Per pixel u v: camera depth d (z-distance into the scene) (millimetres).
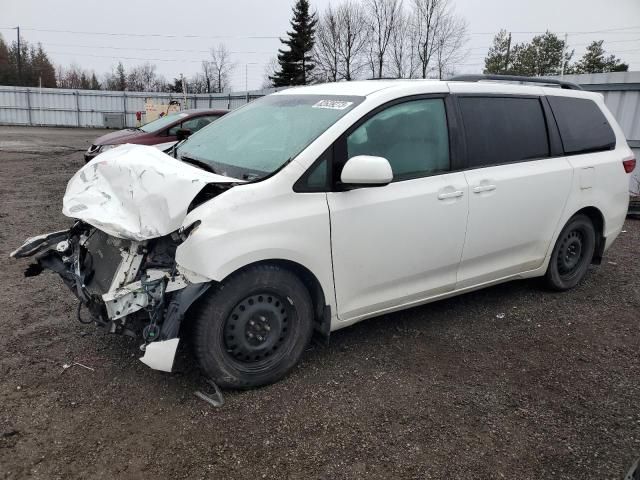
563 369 3637
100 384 3244
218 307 3027
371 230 3441
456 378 3465
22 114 37312
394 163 3576
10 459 2578
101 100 38469
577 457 2742
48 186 10500
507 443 2836
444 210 3752
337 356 3688
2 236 6520
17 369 3377
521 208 4254
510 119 4266
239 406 3078
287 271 3229
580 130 4812
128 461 2605
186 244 2893
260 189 3074
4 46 71125
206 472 2553
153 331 2951
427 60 52031
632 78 9734
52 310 4289
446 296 4074
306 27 56469
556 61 59812
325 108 3611
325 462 2646
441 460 2689
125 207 3104
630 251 6656
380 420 2992
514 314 4516
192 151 3945
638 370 3658
